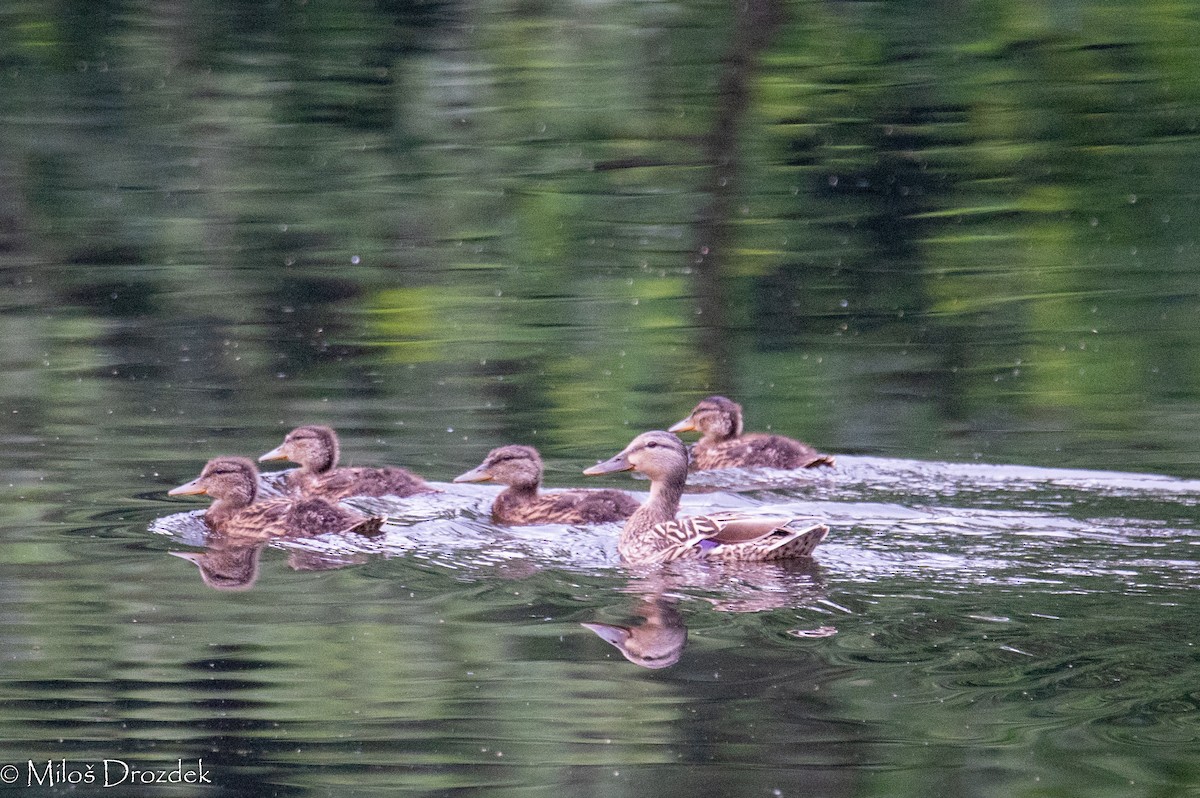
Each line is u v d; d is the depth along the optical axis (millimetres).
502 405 17109
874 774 7441
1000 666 8727
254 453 14656
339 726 8062
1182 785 7293
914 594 10102
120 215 25281
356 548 11625
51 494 13055
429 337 20141
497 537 12172
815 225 24672
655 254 23719
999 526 12062
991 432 16188
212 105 28406
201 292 22047
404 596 10219
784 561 11039
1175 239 24281
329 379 18062
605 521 12766
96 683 8617
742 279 22797
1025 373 18703
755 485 13906
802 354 19625
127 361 18609
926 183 25625
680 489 12336
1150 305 21484
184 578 10617
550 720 8086
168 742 7883
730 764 7559
